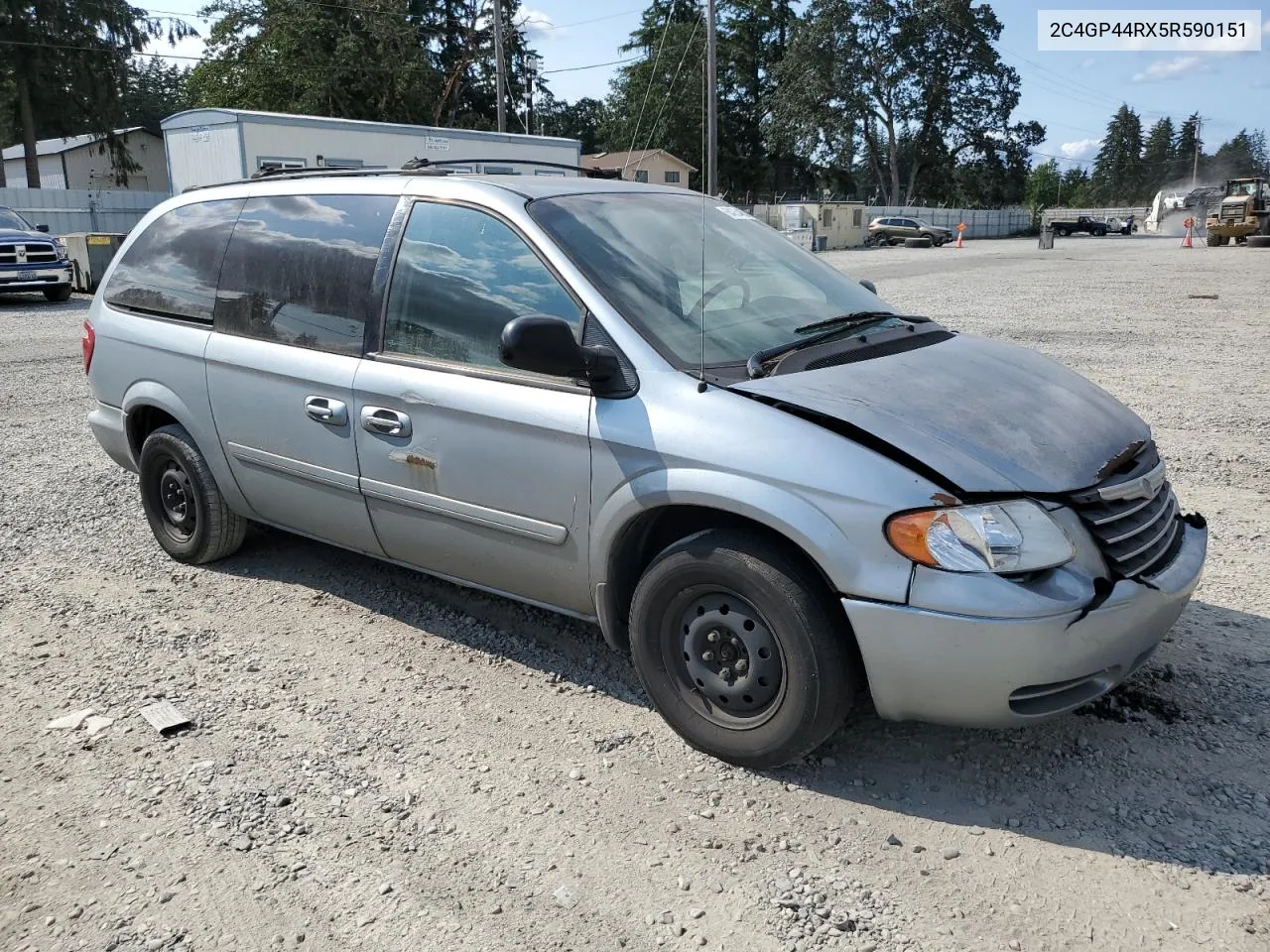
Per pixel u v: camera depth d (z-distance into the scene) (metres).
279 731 3.47
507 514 3.52
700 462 3.00
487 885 2.69
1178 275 22.16
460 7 49.78
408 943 2.48
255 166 22.42
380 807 3.03
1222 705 3.47
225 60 39.28
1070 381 3.59
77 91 44.25
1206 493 5.87
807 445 2.88
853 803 3.00
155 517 5.10
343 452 3.97
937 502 2.73
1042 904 2.56
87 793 3.12
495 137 26.94
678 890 2.66
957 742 3.30
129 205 31.53
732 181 64.75
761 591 2.93
